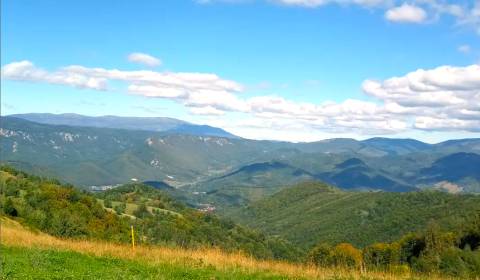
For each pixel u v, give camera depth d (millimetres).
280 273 22328
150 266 22531
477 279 23281
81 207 119375
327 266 25156
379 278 21391
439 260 35500
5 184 123938
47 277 18250
